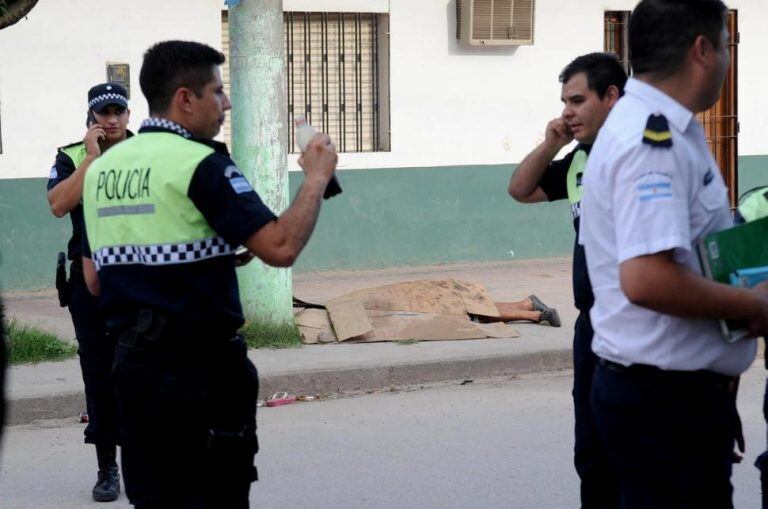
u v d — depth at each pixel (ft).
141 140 16.60
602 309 14.06
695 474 13.79
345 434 30.58
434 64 55.06
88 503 25.40
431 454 28.55
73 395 32.96
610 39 59.36
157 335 16.05
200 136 16.92
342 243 54.08
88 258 18.19
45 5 48.19
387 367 36.14
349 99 54.70
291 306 39.93
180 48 16.70
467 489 25.81
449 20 55.11
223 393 16.57
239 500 16.93
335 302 41.55
